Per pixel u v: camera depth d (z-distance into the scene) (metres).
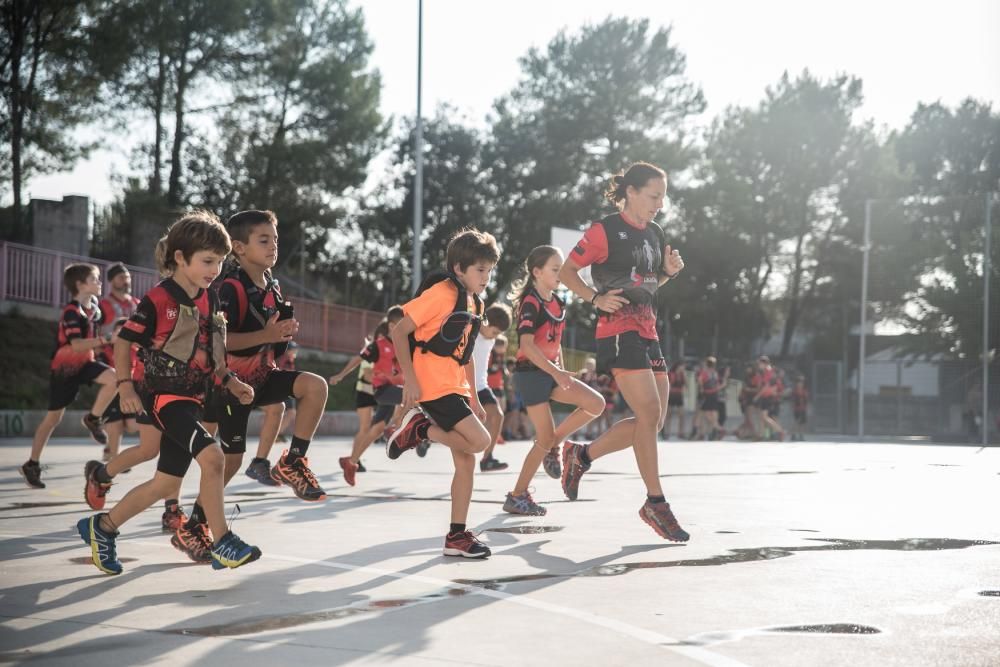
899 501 7.62
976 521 6.32
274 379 5.37
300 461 5.42
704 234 48.28
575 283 5.74
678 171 50.09
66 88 31.38
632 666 2.89
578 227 49.78
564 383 6.43
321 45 38.31
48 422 8.37
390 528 5.96
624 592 3.98
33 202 27.81
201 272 4.42
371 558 4.84
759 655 3.01
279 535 5.65
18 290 22.58
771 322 52.81
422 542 5.38
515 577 4.32
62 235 28.09
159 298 4.38
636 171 5.72
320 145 36.31
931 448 18.02
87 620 3.46
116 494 7.86
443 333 5.06
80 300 8.53
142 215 31.47
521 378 6.79
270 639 3.19
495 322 8.75
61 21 31.31
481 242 5.14
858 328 49.66
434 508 7.05
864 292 26.11
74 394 8.48
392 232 48.94
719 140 51.22
